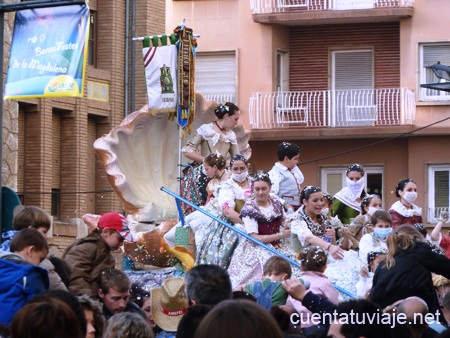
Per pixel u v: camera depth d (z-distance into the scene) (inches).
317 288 653.9
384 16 2105.1
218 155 887.1
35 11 783.7
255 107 2143.2
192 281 557.9
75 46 773.9
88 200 1790.1
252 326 362.3
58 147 1755.7
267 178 758.5
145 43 965.2
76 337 429.7
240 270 754.8
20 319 426.6
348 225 900.0
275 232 761.0
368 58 2150.6
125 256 912.9
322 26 2160.4
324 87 2160.4
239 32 2156.7
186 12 2178.9
